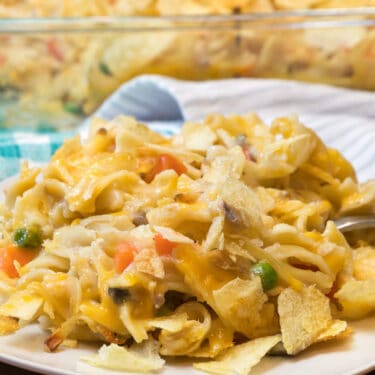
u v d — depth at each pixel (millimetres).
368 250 437
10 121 709
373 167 582
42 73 696
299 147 452
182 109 660
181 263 393
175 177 420
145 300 391
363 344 391
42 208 428
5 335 393
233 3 735
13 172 556
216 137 465
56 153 447
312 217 437
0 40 681
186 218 403
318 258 411
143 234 398
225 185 403
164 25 696
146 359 378
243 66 722
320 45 716
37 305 393
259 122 485
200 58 714
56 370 370
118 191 420
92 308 389
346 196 459
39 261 411
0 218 441
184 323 386
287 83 678
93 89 711
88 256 400
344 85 733
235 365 376
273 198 436
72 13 737
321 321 394
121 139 446
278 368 380
